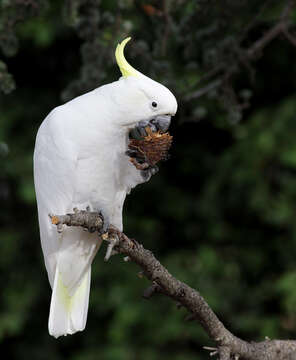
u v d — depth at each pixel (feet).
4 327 43.57
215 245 46.09
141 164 19.92
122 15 28.71
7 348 46.29
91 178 20.31
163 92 20.16
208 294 43.21
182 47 32.65
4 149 24.76
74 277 21.17
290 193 43.37
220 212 45.34
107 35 26.16
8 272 46.01
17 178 43.60
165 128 20.27
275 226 45.70
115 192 20.83
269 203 42.98
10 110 46.06
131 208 46.88
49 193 20.79
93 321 45.42
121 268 44.32
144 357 42.24
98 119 20.06
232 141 47.26
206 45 28.30
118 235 18.56
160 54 27.20
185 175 47.62
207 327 19.06
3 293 45.34
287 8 28.78
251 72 28.14
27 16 25.46
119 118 20.12
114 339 42.75
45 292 45.62
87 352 43.86
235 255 45.57
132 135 21.09
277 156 42.09
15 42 25.49
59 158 20.21
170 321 42.63
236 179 42.98
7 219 46.73
